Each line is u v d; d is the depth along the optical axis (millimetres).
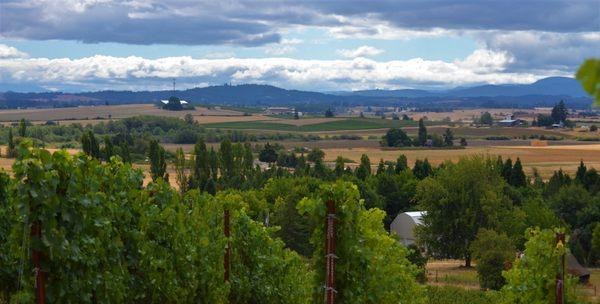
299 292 19562
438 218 68938
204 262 14734
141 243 12406
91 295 10195
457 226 68250
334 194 13461
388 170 104688
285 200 67250
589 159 152875
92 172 10945
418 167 106875
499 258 49125
